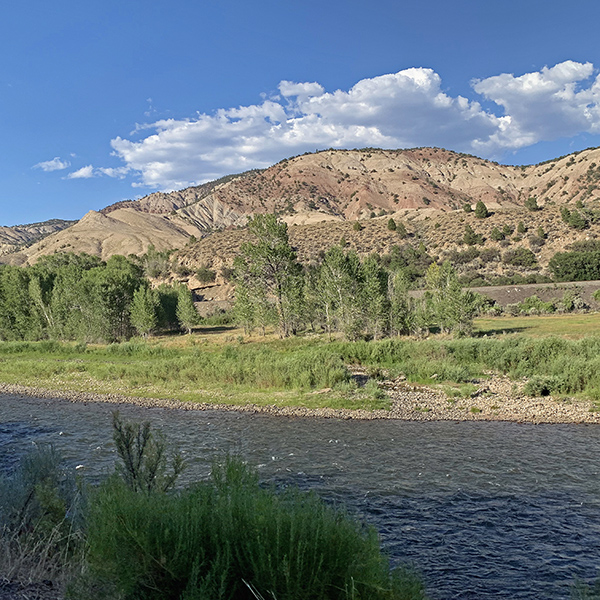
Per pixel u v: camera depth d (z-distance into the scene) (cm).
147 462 684
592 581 742
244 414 2022
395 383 2539
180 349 4300
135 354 4125
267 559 421
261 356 3219
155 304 5756
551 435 1599
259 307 4841
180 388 2583
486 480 1198
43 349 4362
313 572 411
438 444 1523
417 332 4222
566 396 2117
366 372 2827
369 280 4097
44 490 633
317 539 427
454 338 3819
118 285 5456
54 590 515
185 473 1238
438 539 890
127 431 696
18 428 1828
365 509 1027
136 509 466
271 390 2453
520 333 4109
